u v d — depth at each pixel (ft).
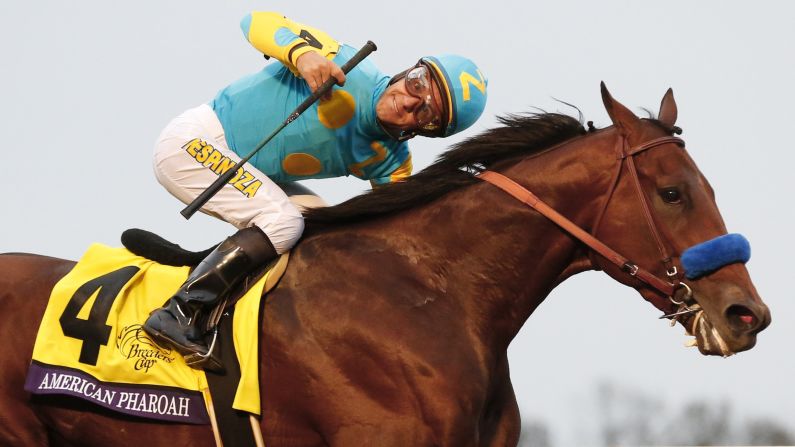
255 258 27.35
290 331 26.71
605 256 26.86
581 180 26.96
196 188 28.71
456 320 26.78
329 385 26.32
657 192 26.35
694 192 26.18
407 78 28.43
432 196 27.89
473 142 28.14
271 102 29.01
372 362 26.20
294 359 26.55
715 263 25.57
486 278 27.17
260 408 26.58
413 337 26.14
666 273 26.22
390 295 26.73
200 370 26.89
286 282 27.50
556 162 27.27
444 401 25.76
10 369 28.22
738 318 25.57
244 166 28.22
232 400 26.66
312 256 27.78
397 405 26.02
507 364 28.02
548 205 27.12
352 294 26.86
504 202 27.22
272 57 28.94
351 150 29.17
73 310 27.81
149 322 26.94
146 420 27.22
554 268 27.45
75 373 27.32
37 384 27.40
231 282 27.22
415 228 27.66
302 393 26.50
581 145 27.25
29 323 28.32
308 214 28.25
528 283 27.37
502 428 27.48
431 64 28.53
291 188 30.63
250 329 26.68
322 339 26.50
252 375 26.43
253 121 29.07
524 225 27.14
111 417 27.40
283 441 26.86
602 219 26.86
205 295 26.99
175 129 29.04
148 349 27.20
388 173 30.17
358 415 26.13
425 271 27.20
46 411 27.91
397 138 28.99
